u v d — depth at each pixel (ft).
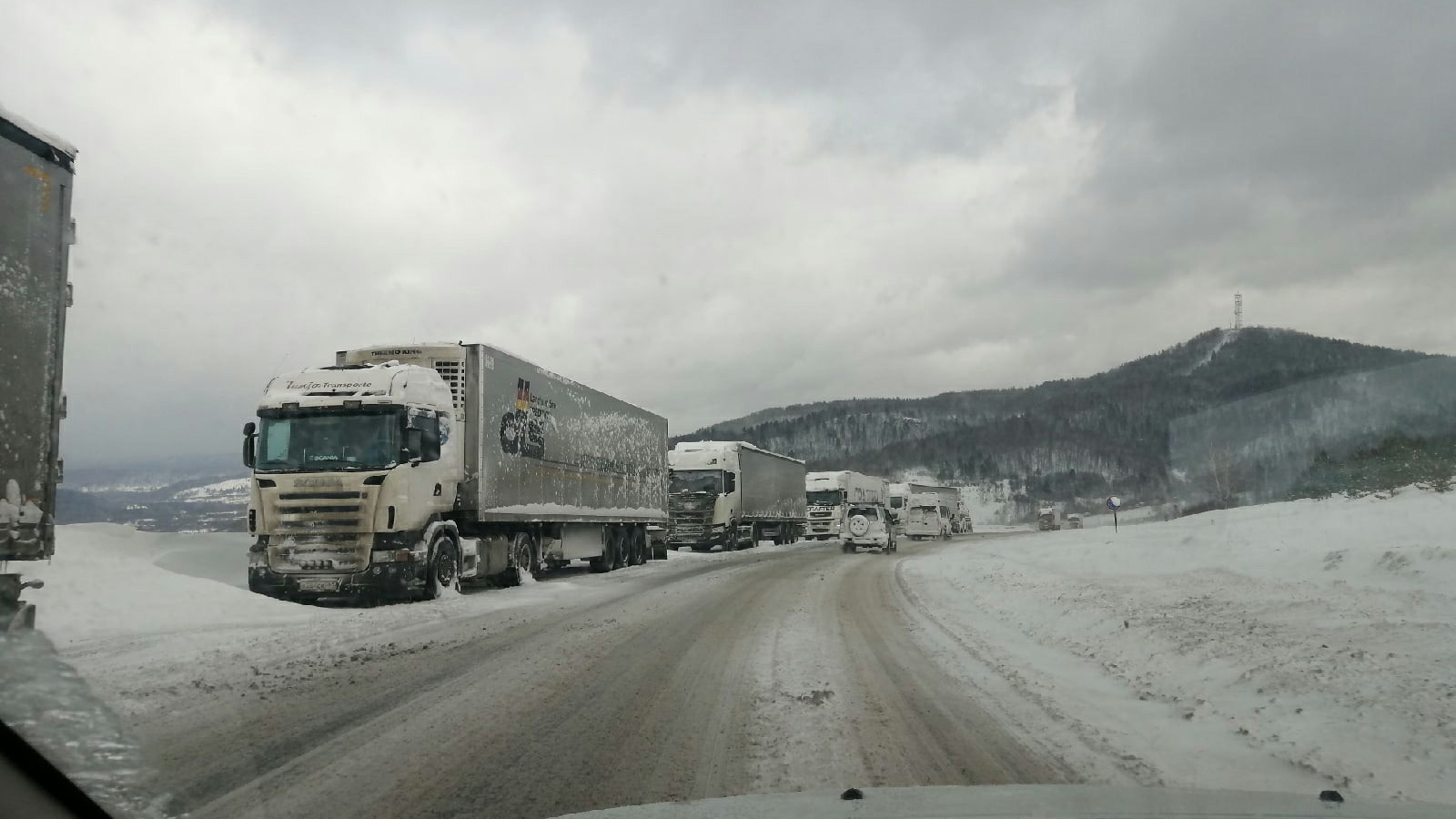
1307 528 61.57
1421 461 69.46
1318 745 18.29
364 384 48.26
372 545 45.93
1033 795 12.45
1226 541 62.23
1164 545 67.62
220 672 25.77
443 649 31.91
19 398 24.29
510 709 22.52
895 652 32.45
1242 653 26.91
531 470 62.23
